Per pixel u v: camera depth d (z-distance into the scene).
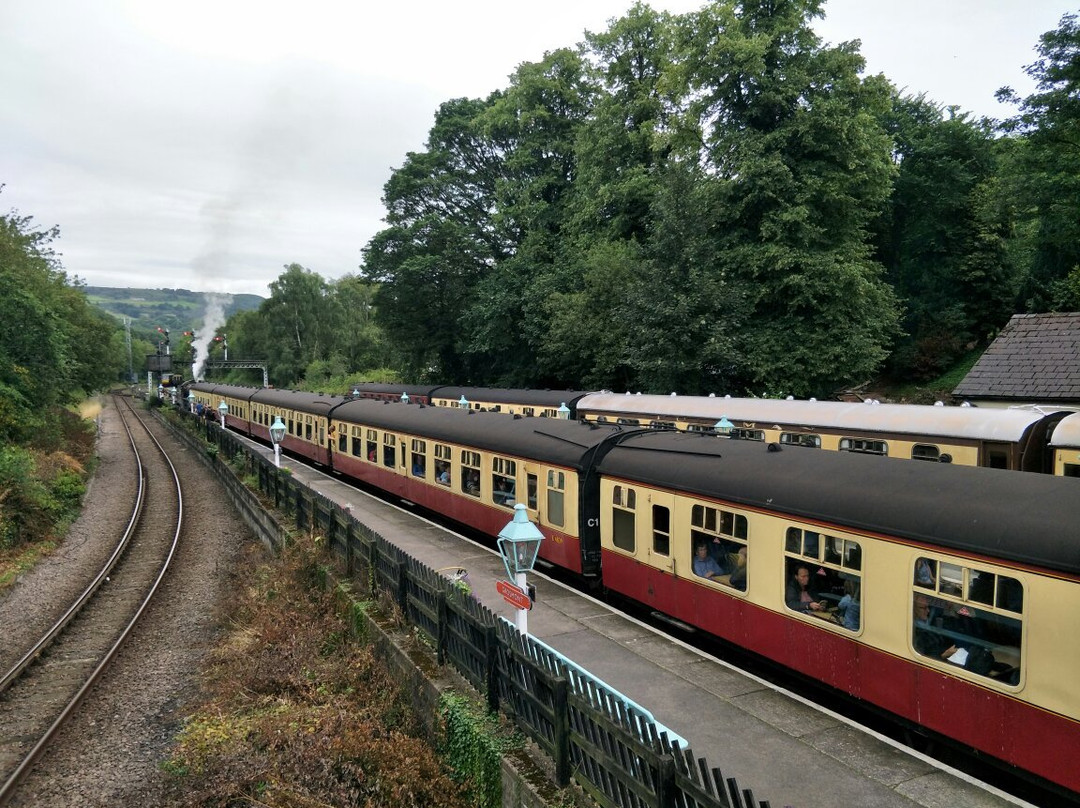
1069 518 5.88
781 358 26.80
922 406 15.40
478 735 6.70
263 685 9.54
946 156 40.88
